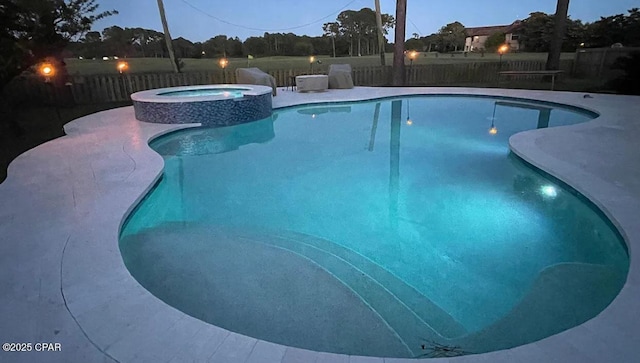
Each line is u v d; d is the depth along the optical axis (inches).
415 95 411.5
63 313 75.2
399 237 133.9
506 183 181.0
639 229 105.6
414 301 97.5
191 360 64.5
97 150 195.6
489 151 232.2
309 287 100.9
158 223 140.7
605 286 100.2
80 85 372.5
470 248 126.1
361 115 338.3
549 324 87.4
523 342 82.4
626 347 66.4
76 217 117.0
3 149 215.2
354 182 187.5
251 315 88.7
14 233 106.3
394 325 87.9
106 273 88.4
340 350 79.3
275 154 231.6
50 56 338.0
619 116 262.8
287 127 298.8
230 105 272.5
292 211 155.6
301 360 64.7
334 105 369.4
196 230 135.6
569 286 101.1
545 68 536.4
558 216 147.6
